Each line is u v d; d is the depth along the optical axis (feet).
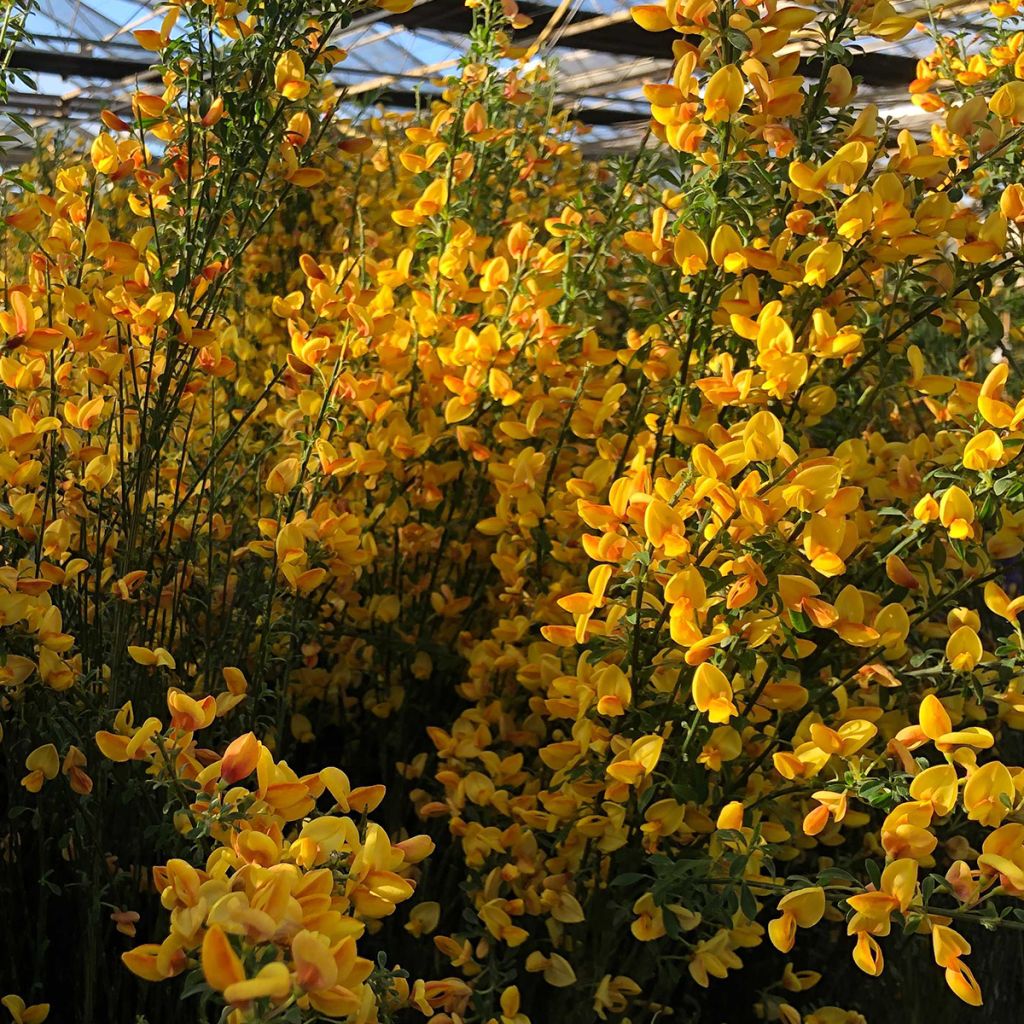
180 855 1.63
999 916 1.43
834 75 2.05
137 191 2.27
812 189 1.88
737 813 1.65
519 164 3.31
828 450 2.19
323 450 2.10
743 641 1.64
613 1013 2.12
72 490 2.06
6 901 2.02
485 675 2.31
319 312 2.19
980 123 2.09
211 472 2.54
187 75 2.05
